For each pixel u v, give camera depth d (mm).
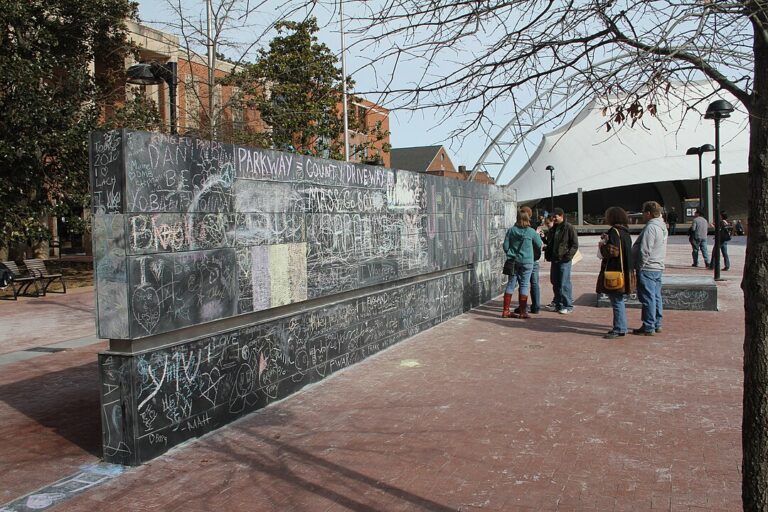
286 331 6078
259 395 5699
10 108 15961
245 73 14172
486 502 3756
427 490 3947
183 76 18391
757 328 2361
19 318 11984
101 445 4961
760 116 2342
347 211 7137
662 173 56312
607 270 8414
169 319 4688
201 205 4980
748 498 2414
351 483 4086
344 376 6801
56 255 29453
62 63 18047
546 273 17969
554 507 3666
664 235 8531
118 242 4348
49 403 6266
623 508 3631
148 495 3994
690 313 10344
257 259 5637
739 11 2357
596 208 64625
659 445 4582
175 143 4727
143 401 4504
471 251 11359
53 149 16859
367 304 7598
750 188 2393
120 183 4312
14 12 15781
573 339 8445
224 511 3744
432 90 3156
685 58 2652
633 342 8156
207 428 5086
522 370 6820
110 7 18625
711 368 6715
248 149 5523
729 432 4805
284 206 6020
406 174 8656
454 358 7477
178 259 4762
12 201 16688
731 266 19344
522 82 3066
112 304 4398
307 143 15047
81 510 3807
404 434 4961
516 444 4672
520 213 10242
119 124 17609
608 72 3000
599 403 5594
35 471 4461
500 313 10859
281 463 4453
